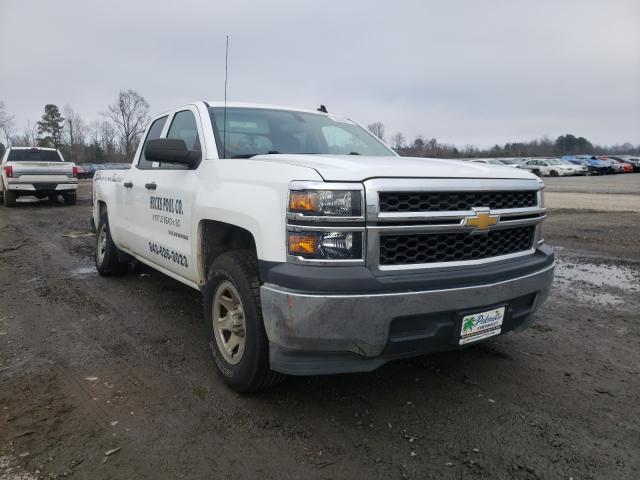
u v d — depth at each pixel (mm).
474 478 2365
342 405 3031
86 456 2521
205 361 3686
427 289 2588
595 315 4793
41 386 3271
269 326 2668
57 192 16406
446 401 3084
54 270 6727
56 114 88500
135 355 3791
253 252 3113
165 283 5965
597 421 2871
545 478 2371
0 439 2656
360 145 4496
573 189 25312
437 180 2689
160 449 2586
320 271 2477
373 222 2496
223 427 2791
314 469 2432
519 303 3088
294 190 2568
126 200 5199
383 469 2430
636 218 12508
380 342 2545
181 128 4344
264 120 4156
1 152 62875
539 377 3430
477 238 2840
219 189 3270
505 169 3164
